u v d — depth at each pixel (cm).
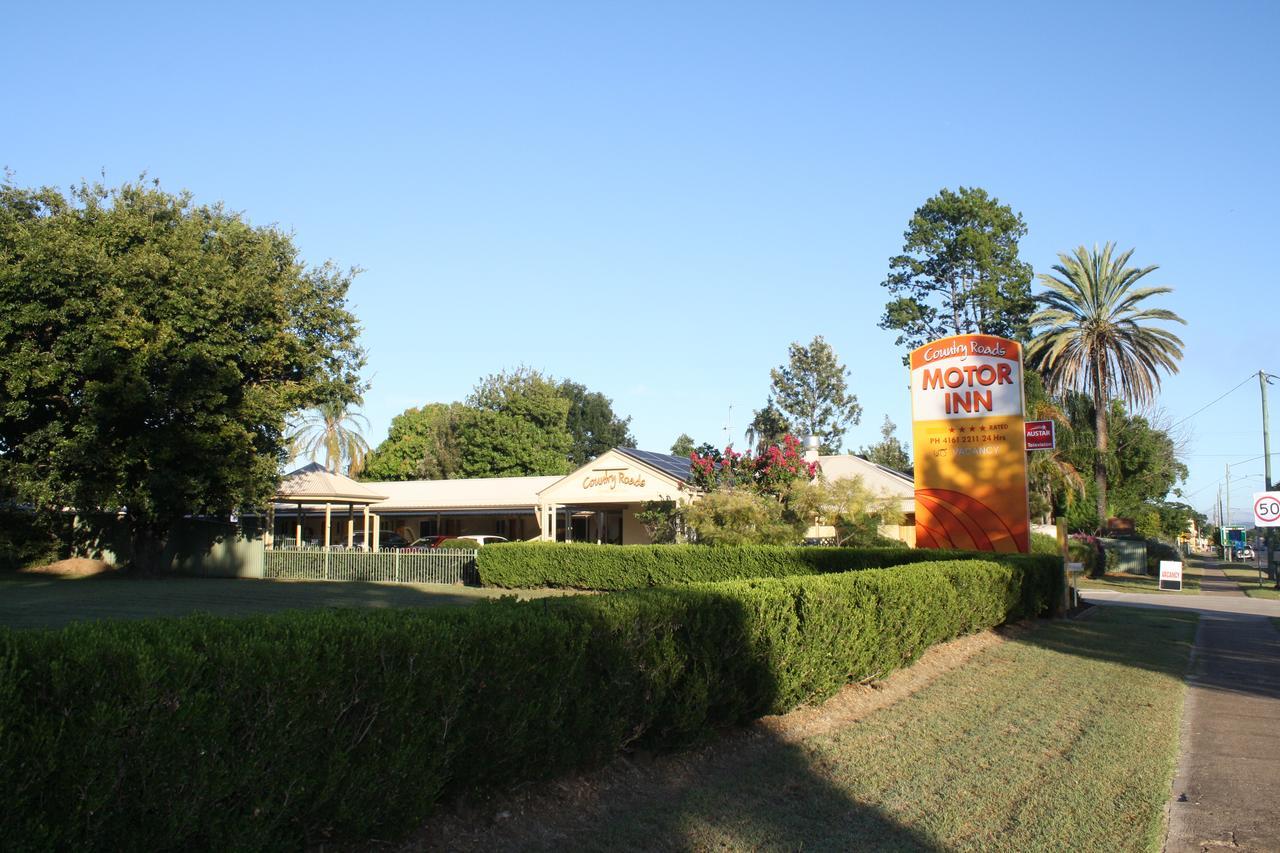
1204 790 732
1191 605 2778
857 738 840
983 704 1015
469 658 528
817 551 2269
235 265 3250
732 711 769
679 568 2573
